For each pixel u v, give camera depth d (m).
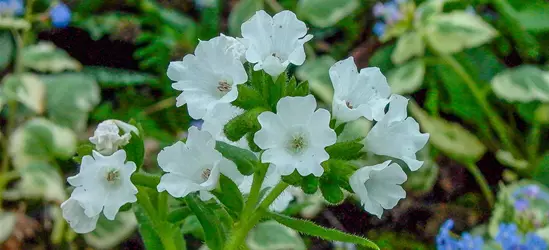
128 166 0.14
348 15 0.36
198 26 0.36
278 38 0.14
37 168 0.28
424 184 0.30
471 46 0.30
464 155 0.30
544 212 0.26
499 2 0.33
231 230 0.16
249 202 0.15
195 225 0.20
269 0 0.35
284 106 0.13
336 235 0.15
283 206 0.18
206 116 0.14
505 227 0.23
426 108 0.34
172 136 0.31
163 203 0.16
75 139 0.29
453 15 0.31
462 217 0.30
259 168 0.15
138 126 0.16
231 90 0.13
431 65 0.33
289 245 0.25
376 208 0.14
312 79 0.31
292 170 0.13
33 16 0.31
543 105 0.30
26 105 0.31
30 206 0.29
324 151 0.13
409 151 0.14
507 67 0.34
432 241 0.29
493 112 0.32
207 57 0.14
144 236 0.17
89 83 0.31
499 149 0.32
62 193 0.28
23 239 0.29
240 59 0.14
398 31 0.31
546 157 0.30
